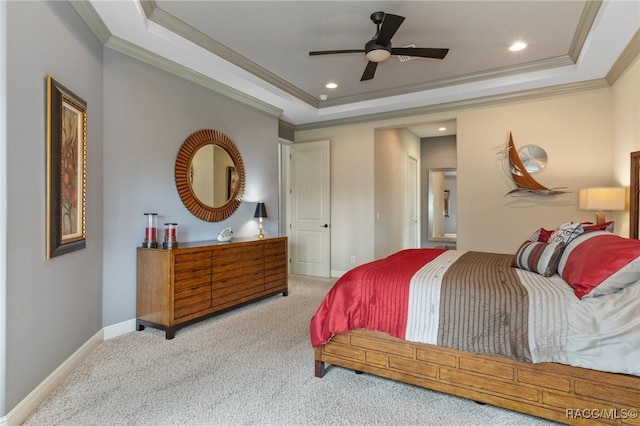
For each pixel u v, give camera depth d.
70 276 2.36
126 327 3.10
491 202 4.48
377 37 2.67
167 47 3.11
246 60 3.74
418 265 2.50
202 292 3.26
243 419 1.81
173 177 3.56
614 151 3.73
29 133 1.88
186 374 2.30
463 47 3.42
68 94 2.26
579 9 2.77
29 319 1.87
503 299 1.82
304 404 1.95
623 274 1.65
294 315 3.62
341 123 5.60
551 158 4.14
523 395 1.75
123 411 1.88
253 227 4.71
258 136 4.80
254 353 2.65
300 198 6.02
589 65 3.46
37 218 1.95
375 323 2.12
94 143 2.74
